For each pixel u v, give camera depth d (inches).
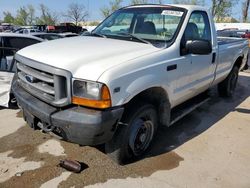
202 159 145.4
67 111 112.1
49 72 113.9
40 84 123.4
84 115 108.7
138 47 136.8
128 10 175.2
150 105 133.7
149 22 159.0
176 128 181.3
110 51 127.3
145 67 124.3
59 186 119.0
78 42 143.7
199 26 170.9
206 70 180.2
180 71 148.9
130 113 125.2
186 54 153.1
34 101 125.2
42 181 121.6
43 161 135.9
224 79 236.8
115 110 111.9
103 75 108.3
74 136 112.7
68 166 129.1
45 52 127.6
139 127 133.6
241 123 195.5
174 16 157.1
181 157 146.0
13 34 241.6
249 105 237.1
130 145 132.0
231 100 250.2
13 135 160.4
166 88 139.8
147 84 124.4
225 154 151.7
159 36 150.9
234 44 231.1
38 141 154.6
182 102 171.8
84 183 121.6
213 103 238.8
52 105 117.6
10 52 227.5
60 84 112.5
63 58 117.3
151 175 129.6
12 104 202.8
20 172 126.9
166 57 137.9
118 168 133.0
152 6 169.0
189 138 167.8
